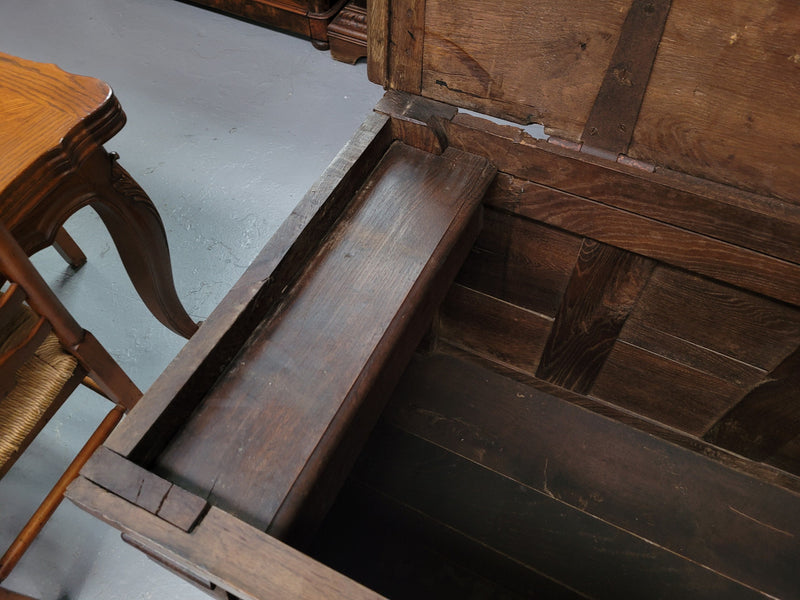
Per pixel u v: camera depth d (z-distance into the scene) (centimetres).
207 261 202
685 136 102
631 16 93
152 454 85
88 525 149
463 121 116
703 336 134
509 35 103
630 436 168
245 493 84
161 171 223
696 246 113
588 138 110
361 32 249
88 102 117
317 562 75
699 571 151
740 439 155
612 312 140
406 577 151
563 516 158
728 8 86
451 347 178
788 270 108
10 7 279
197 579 87
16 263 100
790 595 148
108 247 204
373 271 105
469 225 123
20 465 158
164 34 270
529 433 168
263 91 250
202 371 89
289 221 102
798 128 93
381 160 120
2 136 109
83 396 171
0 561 121
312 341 97
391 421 170
